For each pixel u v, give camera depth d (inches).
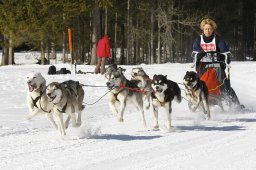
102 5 1104.2
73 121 306.8
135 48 1466.5
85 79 692.7
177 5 1446.9
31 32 1220.5
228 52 399.9
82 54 1568.7
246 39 1891.0
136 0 1355.8
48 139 288.4
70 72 828.6
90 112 402.9
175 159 235.9
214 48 402.9
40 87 297.3
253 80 675.4
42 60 1359.5
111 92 347.3
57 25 1192.8
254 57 1856.5
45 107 300.2
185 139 289.0
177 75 740.7
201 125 344.2
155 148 262.4
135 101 349.4
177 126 339.6
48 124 340.5
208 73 400.2
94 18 1143.0
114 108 354.3
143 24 1459.2
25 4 1171.9
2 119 361.4
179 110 424.8
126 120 366.3
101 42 810.2
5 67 1073.5
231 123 351.9
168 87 319.0
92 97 506.0
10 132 309.1
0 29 1209.4
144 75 377.1
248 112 412.5
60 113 291.7
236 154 246.1
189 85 366.9
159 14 1290.6
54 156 242.8
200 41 407.2
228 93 406.3
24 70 919.0
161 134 307.1
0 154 247.8
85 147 265.4
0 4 1175.0
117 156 242.7
